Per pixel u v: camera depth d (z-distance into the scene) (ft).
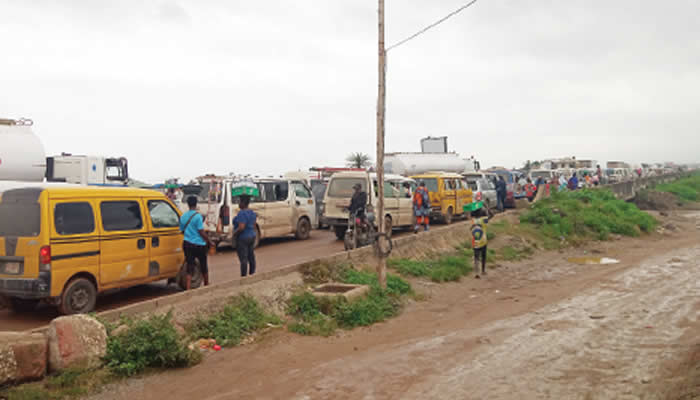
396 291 38.68
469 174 89.86
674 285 43.24
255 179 55.57
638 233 80.02
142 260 30.76
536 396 19.54
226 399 19.42
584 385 20.62
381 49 36.88
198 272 34.71
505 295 41.11
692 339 27.02
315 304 32.35
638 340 27.17
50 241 25.84
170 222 33.12
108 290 29.43
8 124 62.39
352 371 22.66
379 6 36.68
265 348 25.96
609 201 96.37
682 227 91.50
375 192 56.65
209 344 25.72
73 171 76.69
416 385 20.88
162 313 26.35
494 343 27.12
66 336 20.72
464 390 20.27
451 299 39.65
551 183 104.68
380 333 29.68
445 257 52.34
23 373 19.35
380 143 37.63
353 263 42.60
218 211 49.34
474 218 50.29
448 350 25.93
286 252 51.57
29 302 29.40
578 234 74.59
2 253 26.32
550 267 55.47
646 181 144.77
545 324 31.07
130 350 21.95
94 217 28.22
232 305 29.68
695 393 18.83
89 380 20.20
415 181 70.90
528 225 74.23
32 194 26.37
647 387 20.16
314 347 26.43
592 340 27.32
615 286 43.70
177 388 20.42
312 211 63.26
